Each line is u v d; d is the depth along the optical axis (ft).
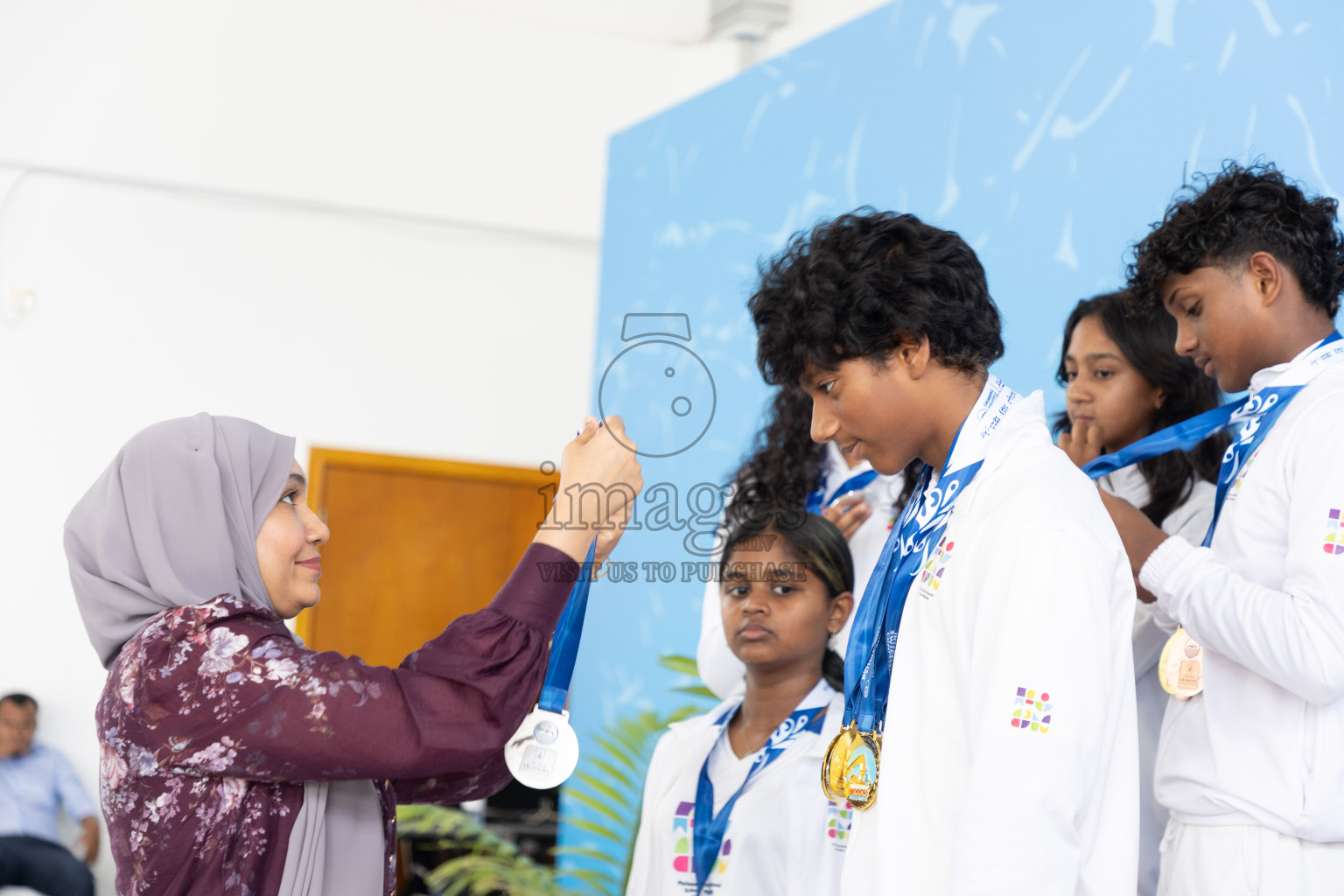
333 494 23.15
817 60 14.08
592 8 24.06
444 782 6.86
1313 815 6.45
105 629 6.20
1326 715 6.54
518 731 6.53
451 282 23.95
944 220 12.24
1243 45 9.61
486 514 24.40
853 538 10.13
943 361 5.80
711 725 9.71
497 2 23.81
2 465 20.99
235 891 5.72
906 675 5.78
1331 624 6.15
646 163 16.70
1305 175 9.08
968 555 5.60
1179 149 10.03
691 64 24.73
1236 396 9.25
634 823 14.65
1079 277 10.77
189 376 22.09
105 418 21.56
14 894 18.83
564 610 6.69
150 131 22.03
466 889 20.63
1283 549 6.75
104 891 20.63
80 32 21.74
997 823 5.01
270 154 22.80
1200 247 7.18
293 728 5.63
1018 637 5.18
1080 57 11.00
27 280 21.27
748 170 14.92
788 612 9.04
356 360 23.27
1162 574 6.84
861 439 6.00
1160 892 7.27
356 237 23.30
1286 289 7.06
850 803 6.07
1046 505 5.43
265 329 22.68
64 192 21.54
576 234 24.63
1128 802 5.50
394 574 23.67
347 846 6.11
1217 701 6.93
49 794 20.04
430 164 23.77
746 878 8.66
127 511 6.26
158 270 22.03
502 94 24.21
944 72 12.44
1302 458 6.65
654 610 15.05
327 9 23.16
